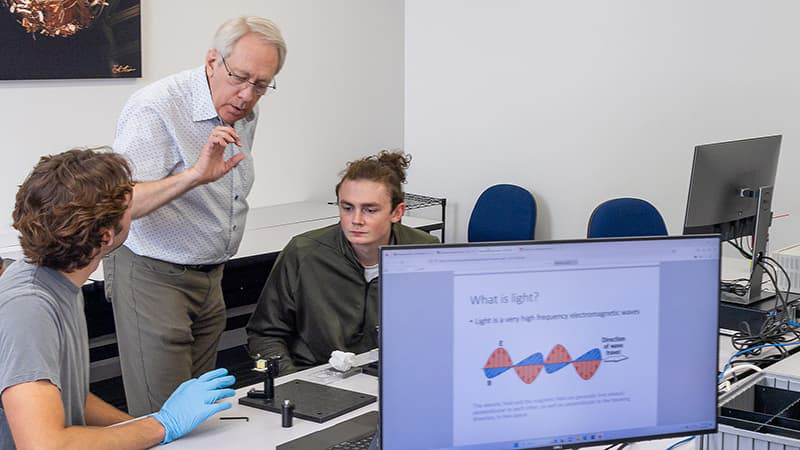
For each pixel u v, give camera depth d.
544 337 1.43
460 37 4.90
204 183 2.27
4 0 3.45
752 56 3.98
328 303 2.40
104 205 1.58
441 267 1.38
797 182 3.93
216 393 1.81
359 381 2.12
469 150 4.96
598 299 1.44
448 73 4.98
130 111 2.38
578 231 4.62
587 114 4.50
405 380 1.38
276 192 4.56
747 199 2.82
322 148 4.74
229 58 2.33
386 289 1.36
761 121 3.99
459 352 1.39
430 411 1.39
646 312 1.47
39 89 3.62
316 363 2.44
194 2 4.08
